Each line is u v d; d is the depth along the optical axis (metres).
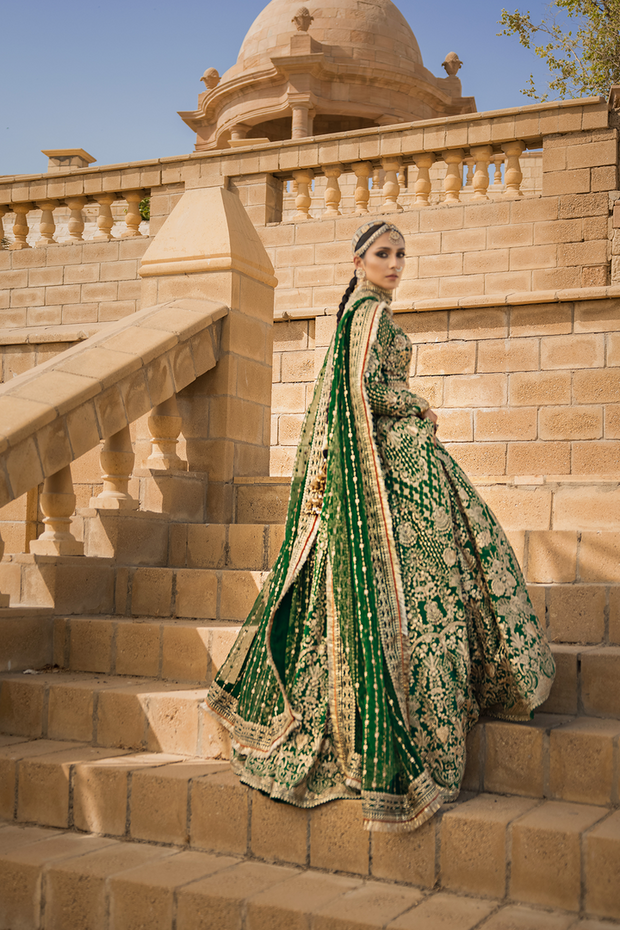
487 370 7.79
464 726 2.76
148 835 2.99
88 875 2.68
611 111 8.21
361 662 2.69
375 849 2.65
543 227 8.35
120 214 16.00
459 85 18.95
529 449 7.60
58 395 4.08
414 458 2.87
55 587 4.11
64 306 10.42
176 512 4.91
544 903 2.44
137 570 4.33
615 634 3.42
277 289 9.37
